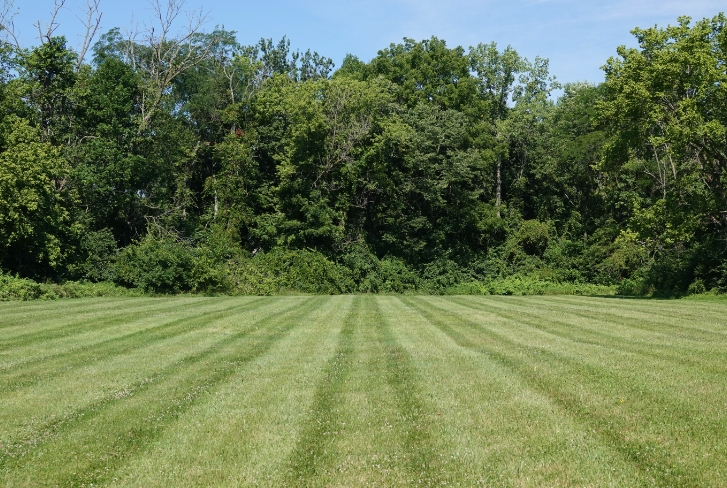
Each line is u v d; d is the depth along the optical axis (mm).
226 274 35031
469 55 55906
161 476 5793
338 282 39406
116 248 35125
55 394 8914
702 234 34938
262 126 46438
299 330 16375
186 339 14578
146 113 40281
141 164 38281
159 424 7371
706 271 31438
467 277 45719
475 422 7230
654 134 34719
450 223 46875
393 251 46156
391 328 16766
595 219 49281
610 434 6695
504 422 7191
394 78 52094
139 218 40719
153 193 41125
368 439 6727
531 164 50719
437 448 6387
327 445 6562
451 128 45125
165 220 40719
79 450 6520
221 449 6484
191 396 8711
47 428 7293
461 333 15469
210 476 5773
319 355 12195
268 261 39406
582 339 13930
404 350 12711
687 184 31000
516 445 6410
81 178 34938
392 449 6402
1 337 14633
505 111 55750
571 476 5586
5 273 29891
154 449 6516
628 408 7645
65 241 33438
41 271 32344
